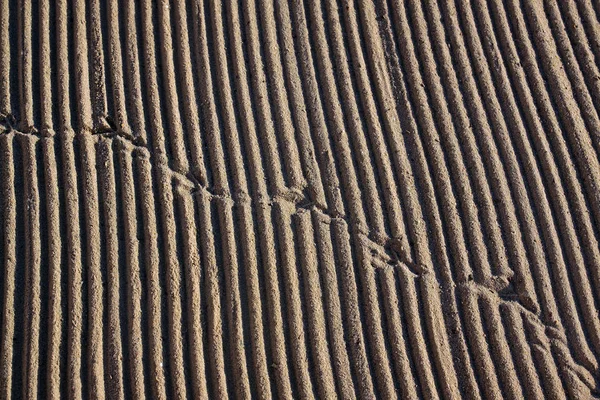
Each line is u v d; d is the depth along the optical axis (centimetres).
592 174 425
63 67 424
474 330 391
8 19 434
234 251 397
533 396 382
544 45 456
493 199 418
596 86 448
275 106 429
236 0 452
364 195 414
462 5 463
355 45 448
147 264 390
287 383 377
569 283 403
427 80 443
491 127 434
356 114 432
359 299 395
